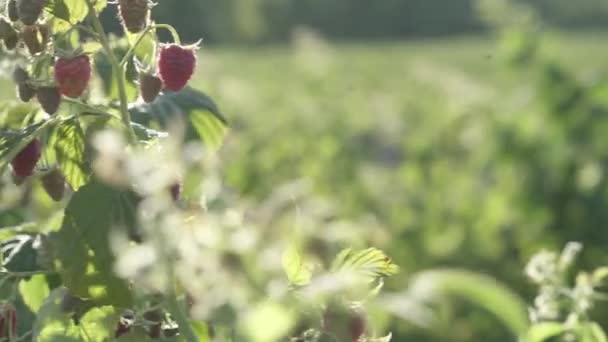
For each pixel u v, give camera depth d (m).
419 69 7.46
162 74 1.19
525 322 1.33
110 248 1.17
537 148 4.19
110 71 1.26
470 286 1.31
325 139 5.44
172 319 1.21
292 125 6.10
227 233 0.98
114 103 1.28
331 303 1.10
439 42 29.36
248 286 0.98
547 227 3.94
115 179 1.01
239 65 14.80
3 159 1.20
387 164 6.19
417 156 5.25
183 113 1.29
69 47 1.26
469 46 25.23
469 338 2.77
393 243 3.75
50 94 1.19
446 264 3.72
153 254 0.97
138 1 1.18
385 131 6.44
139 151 1.14
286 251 1.08
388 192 4.30
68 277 1.17
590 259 3.70
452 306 2.69
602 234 3.89
